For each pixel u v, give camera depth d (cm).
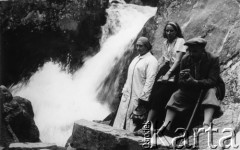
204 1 1369
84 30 2162
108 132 930
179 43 986
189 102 921
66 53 2181
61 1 2177
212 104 875
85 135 968
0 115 1262
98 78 1945
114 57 1939
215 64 910
